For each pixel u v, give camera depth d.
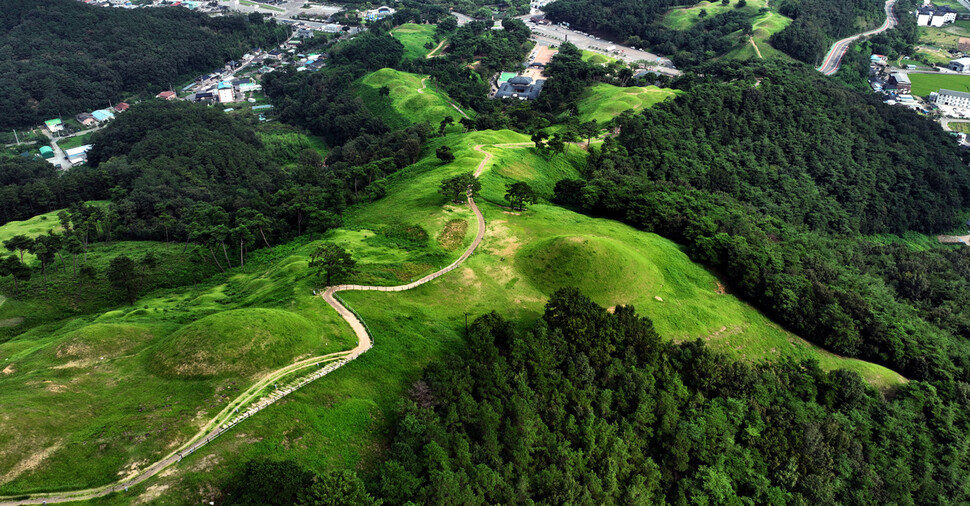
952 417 90.31
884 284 129.25
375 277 95.88
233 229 124.19
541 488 65.00
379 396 68.44
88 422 56.94
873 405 89.50
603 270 103.38
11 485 49.19
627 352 83.69
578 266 103.12
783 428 81.44
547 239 111.31
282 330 72.44
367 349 75.38
